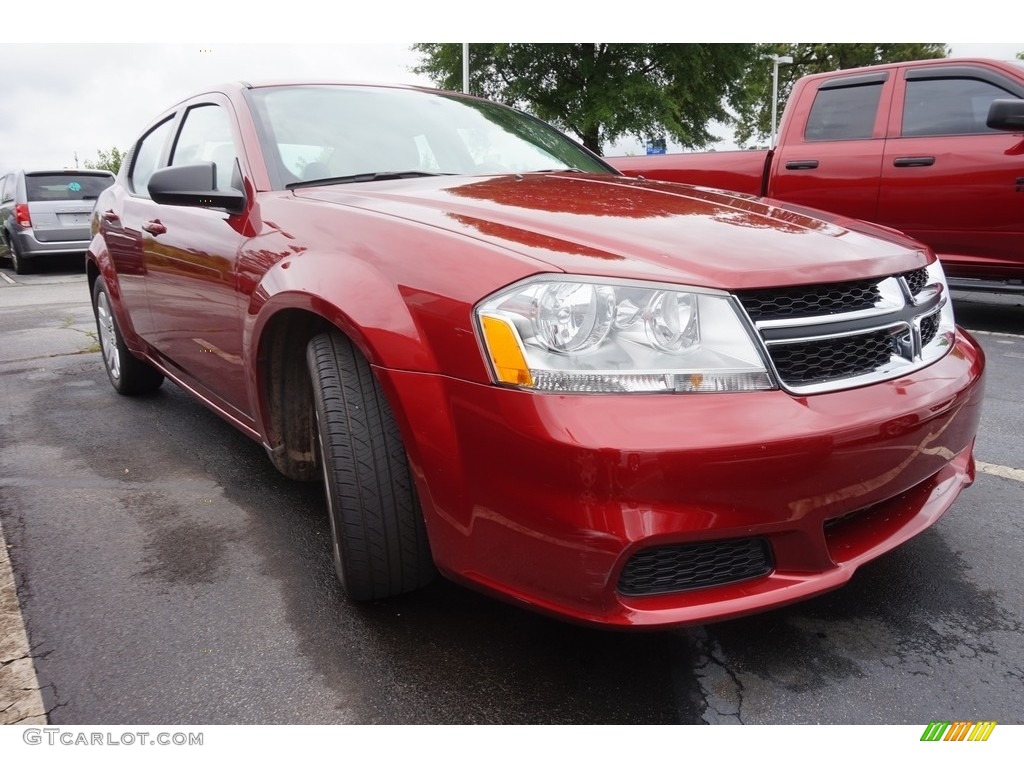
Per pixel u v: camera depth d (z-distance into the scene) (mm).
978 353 2182
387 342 1774
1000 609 2121
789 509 1610
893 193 5621
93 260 4172
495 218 1969
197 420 3926
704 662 1920
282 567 2408
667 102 18875
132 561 2467
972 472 2213
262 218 2416
